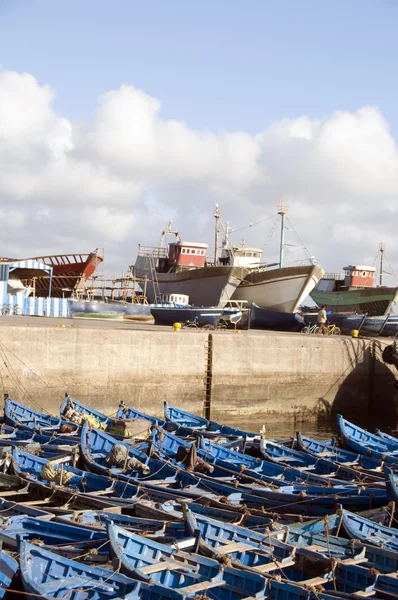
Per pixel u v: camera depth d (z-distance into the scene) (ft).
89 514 60.23
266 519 61.67
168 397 142.61
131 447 85.71
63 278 241.14
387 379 172.76
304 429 149.69
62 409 111.55
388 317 212.64
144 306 219.41
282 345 157.48
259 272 242.58
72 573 46.09
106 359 134.92
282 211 266.36
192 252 267.59
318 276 235.81
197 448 88.07
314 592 46.09
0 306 187.62
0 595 45.29
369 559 54.39
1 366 124.16
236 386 150.92
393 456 99.09
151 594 44.47
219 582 47.98
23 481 70.33
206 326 181.78
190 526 54.34
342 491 71.92
